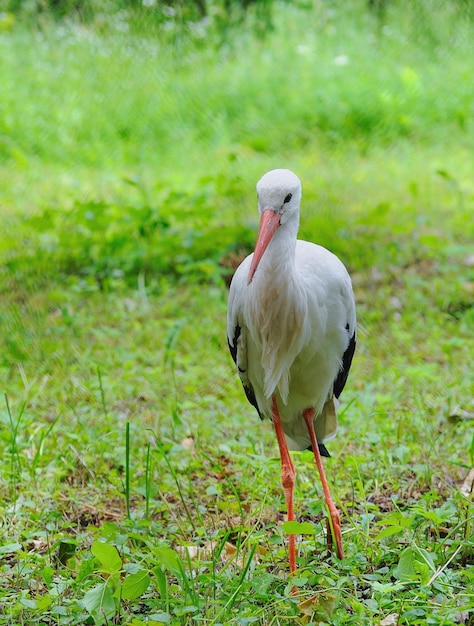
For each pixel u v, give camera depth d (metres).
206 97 23.48
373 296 12.73
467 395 9.49
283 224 6.28
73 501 7.52
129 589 5.50
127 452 6.90
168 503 7.55
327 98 23.16
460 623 5.51
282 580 6.02
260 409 7.45
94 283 13.48
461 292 12.56
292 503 6.66
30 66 24.33
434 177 18.89
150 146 21.84
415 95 23.38
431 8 27.47
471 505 6.56
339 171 19.52
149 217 14.41
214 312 12.20
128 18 26.56
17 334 11.57
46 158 20.98
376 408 9.02
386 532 5.87
